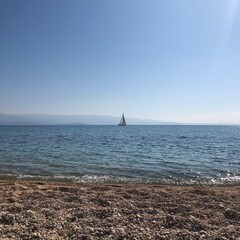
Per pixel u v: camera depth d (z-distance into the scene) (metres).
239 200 9.42
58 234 6.06
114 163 21.23
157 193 10.38
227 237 6.04
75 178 15.28
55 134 77.38
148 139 57.12
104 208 8.02
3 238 5.73
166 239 5.91
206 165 20.89
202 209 8.29
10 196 9.56
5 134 74.31
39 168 18.39
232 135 78.75
